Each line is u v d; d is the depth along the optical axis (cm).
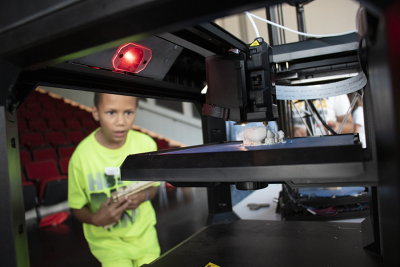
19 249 39
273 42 114
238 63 51
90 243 133
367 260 52
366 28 26
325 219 111
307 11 381
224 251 61
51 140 459
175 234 229
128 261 128
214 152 41
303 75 87
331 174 34
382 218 29
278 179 36
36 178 330
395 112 22
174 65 73
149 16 24
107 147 143
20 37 30
